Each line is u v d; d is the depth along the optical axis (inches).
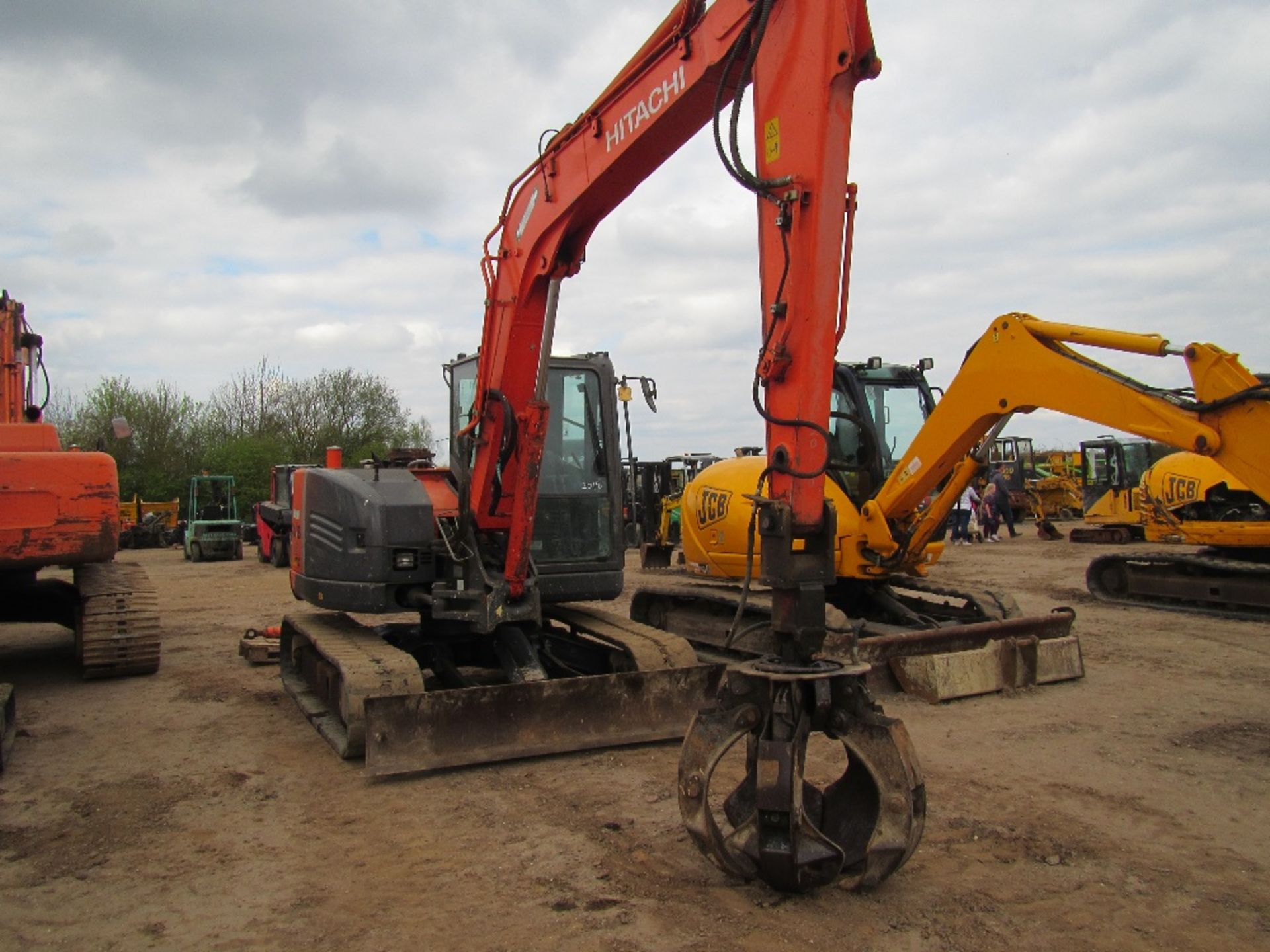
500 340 235.0
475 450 240.1
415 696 203.3
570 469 266.4
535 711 213.3
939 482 300.4
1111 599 495.5
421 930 135.9
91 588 323.6
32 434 295.1
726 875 150.9
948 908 140.0
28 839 174.6
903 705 270.2
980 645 296.0
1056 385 265.3
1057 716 257.8
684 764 145.6
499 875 154.2
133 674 321.1
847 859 144.3
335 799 193.2
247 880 154.9
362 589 243.4
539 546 261.0
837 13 144.6
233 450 1481.3
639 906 141.0
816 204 144.9
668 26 180.1
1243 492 486.3
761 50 155.6
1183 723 249.3
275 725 255.6
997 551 805.9
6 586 331.3
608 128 199.8
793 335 146.3
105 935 136.3
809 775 203.0
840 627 274.7
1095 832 172.1
